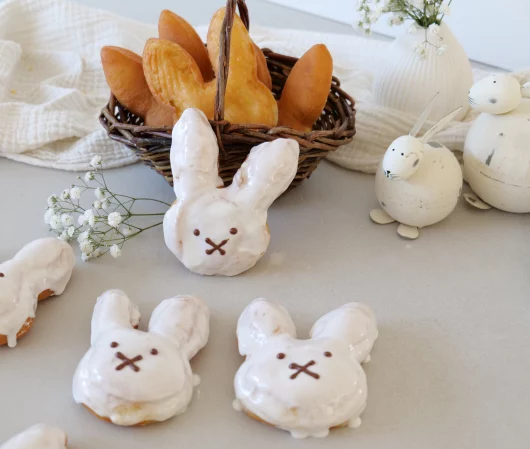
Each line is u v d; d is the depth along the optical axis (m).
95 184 0.71
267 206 0.59
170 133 0.60
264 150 0.58
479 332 0.57
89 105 0.79
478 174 0.66
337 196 0.71
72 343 0.55
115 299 0.54
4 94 0.77
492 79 0.63
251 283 0.60
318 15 1.06
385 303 0.59
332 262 0.63
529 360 0.55
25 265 0.56
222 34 0.56
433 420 0.51
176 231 0.59
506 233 0.67
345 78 0.84
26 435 0.45
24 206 0.67
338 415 0.48
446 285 0.61
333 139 0.63
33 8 0.84
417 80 0.71
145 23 0.93
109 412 0.48
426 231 0.67
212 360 0.54
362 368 0.53
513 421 0.51
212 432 0.49
